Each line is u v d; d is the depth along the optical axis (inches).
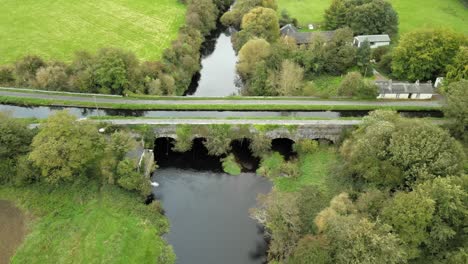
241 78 6545.3
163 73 6028.5
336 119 5083.7
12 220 4126.5
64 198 4303.6
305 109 5364.2
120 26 7711.6
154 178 4798.2
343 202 3703.3
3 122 4441.4
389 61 6240.2
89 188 4377.5
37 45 7071.9
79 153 4215.1
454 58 5575.8
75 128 4392.2
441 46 5762.8
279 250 3708.2
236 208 4416.8
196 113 5369.1
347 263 3031.5
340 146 4891.7
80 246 3843.5
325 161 4842.5
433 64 5797.2
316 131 5059.1
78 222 4069.9
